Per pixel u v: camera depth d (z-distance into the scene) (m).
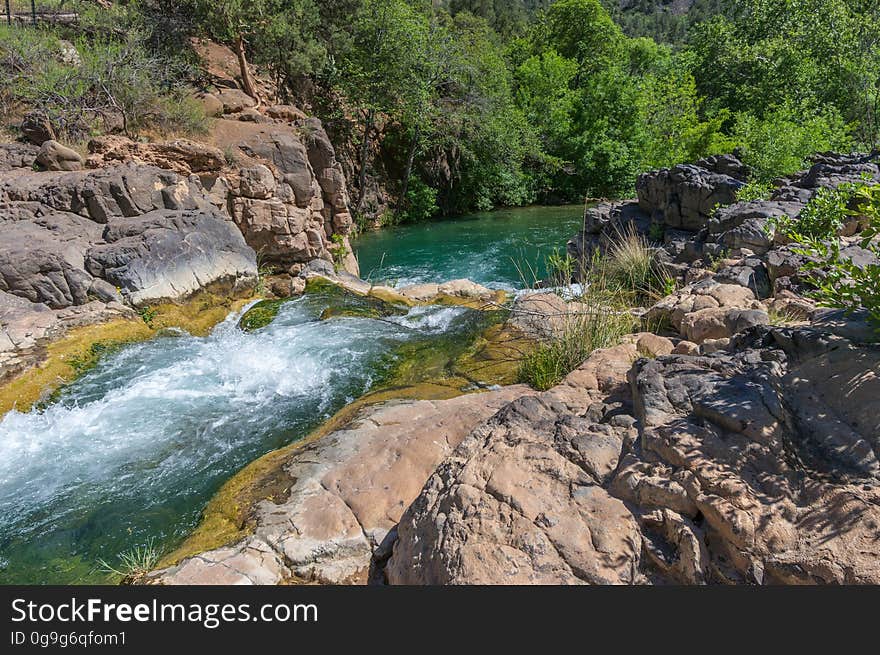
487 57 24.08
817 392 2.44
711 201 9.44
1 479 4.24
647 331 5.05
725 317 4.10
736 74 24.47
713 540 2.11
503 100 24.05
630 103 25.02
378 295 8.91
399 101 20.61
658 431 2.45
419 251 16.31
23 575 3.31
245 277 8.77
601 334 4.75
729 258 6.80
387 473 3.52
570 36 31.86
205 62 16.45
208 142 11.56
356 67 19.97
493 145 23.12
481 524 2.41
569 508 2.38
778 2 24.20
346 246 14.21
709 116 20.78
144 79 11.80
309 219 12.02
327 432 4.41
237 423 4.95
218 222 8.69
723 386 2.57
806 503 2.04
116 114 11.26
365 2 19.50
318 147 13.94
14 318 6.16
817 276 4.66
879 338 2.57
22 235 6.99
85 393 5.46
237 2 15.32
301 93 20.05
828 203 5.38
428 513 2.67
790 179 9.30
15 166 9.12
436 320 7.36
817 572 1.85
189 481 4.15
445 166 23.94
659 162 19.98
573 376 3.45
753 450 2.24
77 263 6.97
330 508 3.28
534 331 6.00
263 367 6.02
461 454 2.89
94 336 6.36
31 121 10.17
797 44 20.69
